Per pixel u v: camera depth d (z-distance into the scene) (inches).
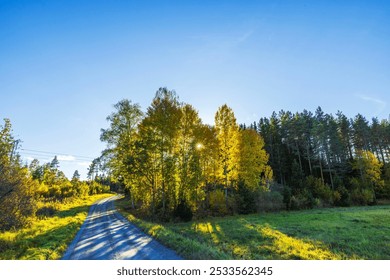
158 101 1039.0
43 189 2138.3
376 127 2559.1
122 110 1251.8
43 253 430.3
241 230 738.8
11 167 629.0
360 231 739.4
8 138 609.9
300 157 2449.6
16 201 647.8
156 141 981.8
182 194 1021.2
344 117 2655.0
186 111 1081.4
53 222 868.0
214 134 1222.3
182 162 1030.4
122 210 1343.5
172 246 440.5
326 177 2297.0
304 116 2746.1
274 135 2455.7
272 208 1446.9
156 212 1039.0
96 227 759.1
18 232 625.6
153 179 1020.5
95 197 2849.4
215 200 1289.4
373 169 2038.6
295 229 788.6
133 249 437.1
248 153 1360.7
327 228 799.7
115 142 1239.5
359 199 1827.0
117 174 1366.9
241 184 1363.2
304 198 1587.1
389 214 1159.6
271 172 1765.5
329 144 2225.6
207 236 636.7
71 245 506.0
